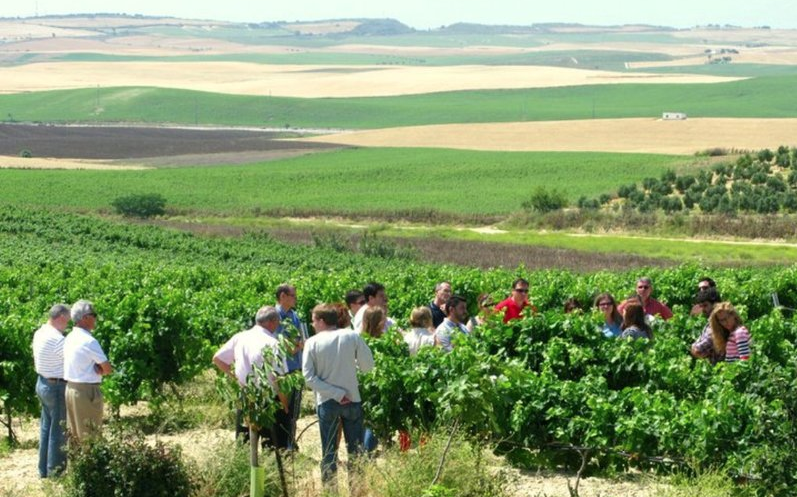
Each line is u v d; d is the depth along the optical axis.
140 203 88.56
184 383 19.64
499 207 88.44
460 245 63.06
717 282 28.08
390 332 14.93
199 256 54.22
